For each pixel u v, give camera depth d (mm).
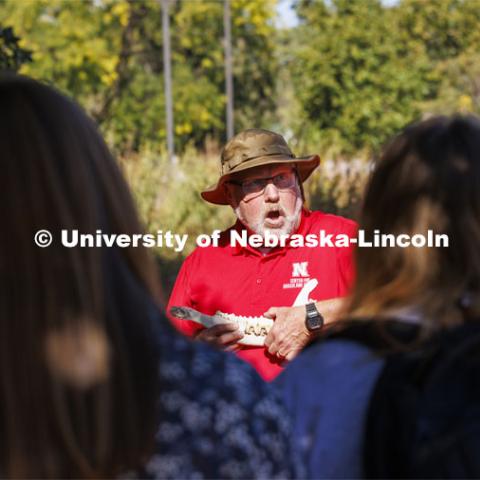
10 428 1179
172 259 8641
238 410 1253
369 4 19625
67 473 1188
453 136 1576
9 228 1202
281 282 3521
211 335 3283
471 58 23797
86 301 1200
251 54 27312
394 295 1553
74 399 1182
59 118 1270
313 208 9031
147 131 25141
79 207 1234
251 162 3518
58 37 23297
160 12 25781
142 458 1213
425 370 1443
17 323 1184
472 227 1535
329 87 18875
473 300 1522
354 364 1502
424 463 1390
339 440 1492
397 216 1585
